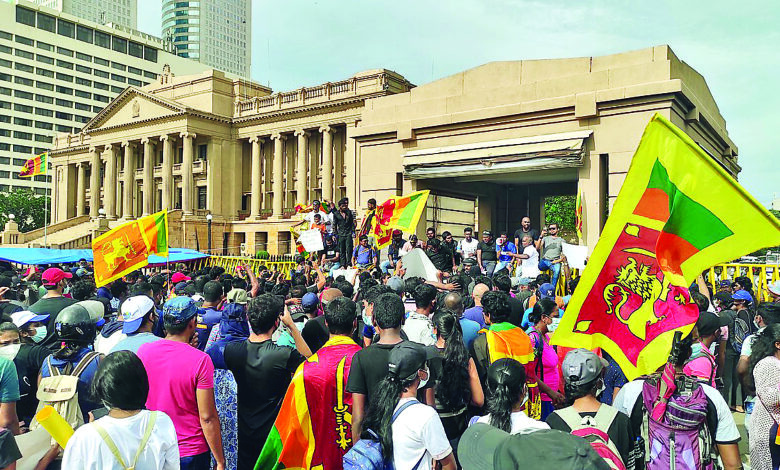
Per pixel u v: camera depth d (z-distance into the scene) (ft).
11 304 23.70
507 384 12.14
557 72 51.85
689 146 14.70
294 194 191.62
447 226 61.57
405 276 30.35
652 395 13.15
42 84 366.84
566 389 12.59
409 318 18.76
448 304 19.22
